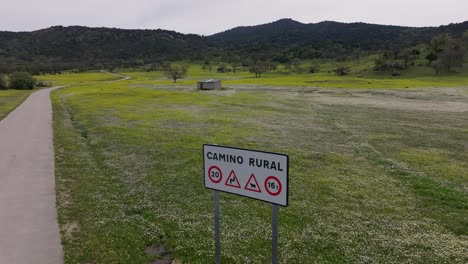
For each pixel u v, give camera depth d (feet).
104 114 136.98
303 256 32.63
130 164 63.82
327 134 101.50
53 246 32.55
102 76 588.09
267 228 38.45
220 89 305.73
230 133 98.58
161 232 36.68
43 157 66.90
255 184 23.20
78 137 89.10
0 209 40.96
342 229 38.73
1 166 60.13
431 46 650.02
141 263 30.60
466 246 35.22
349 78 465.47
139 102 189.47
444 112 157.07
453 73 500.74
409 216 42.80
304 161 68.74
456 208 45.70
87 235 35.19
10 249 31.81
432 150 81.61
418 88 302.86
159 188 51.13
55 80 495.00
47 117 129.39
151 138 88.12
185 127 107.86
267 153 22.16
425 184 55.11
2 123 113.39
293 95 246.06
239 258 31.86
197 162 65.72
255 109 162.91
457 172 62.69
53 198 44.83
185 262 31.07
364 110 163.84
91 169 59.62
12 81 335.47
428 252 33.96
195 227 38.27
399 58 620.49
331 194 50.26
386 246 34.94
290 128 110.83
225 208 44.04
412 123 124.88
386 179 58.03
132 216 40.93
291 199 47.88
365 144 87.35
